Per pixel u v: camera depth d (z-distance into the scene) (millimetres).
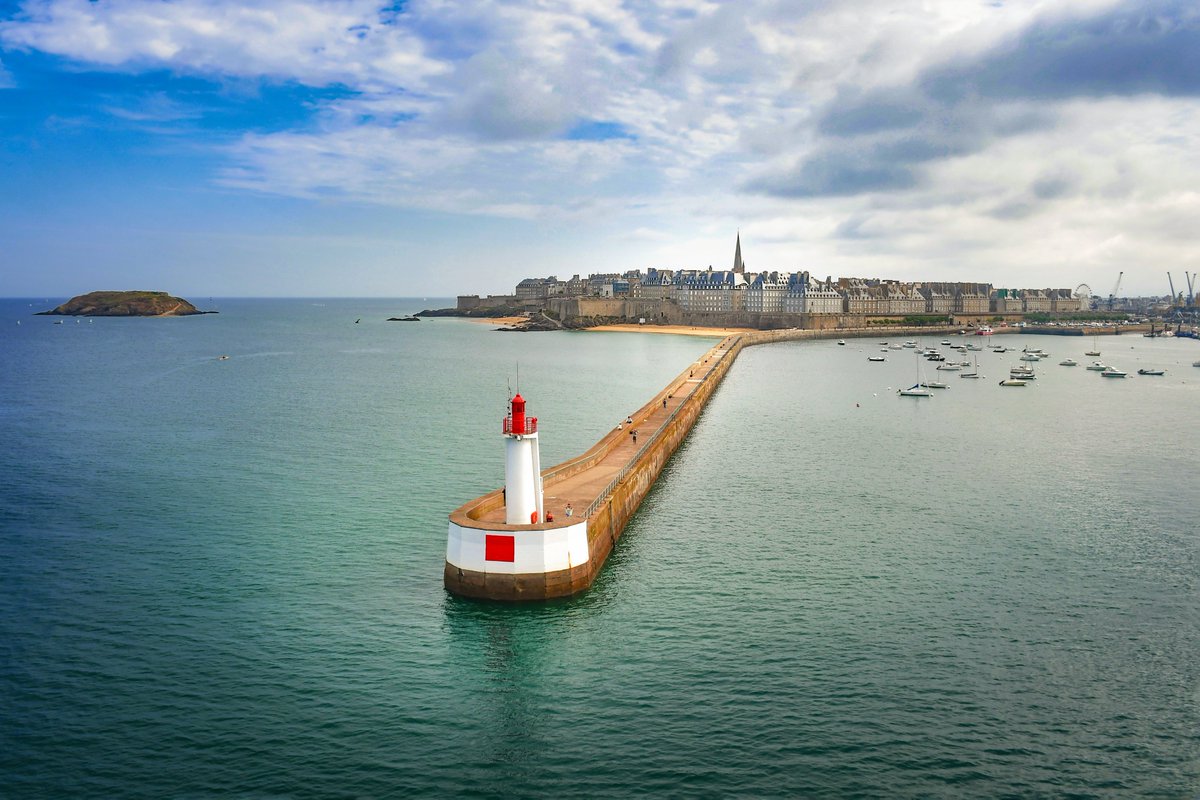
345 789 28984
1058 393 150500
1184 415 121188
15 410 109875
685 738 32188
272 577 47562
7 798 28234
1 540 53562
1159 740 32219
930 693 35531
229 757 30656
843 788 29250
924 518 61812
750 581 48281
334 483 69625
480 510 47781
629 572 49531
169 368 173000
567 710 34062
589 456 66562
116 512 60062
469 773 29984
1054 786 29469
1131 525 60219
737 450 89500
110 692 34969
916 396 142250
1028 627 42125
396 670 37188
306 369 174625
